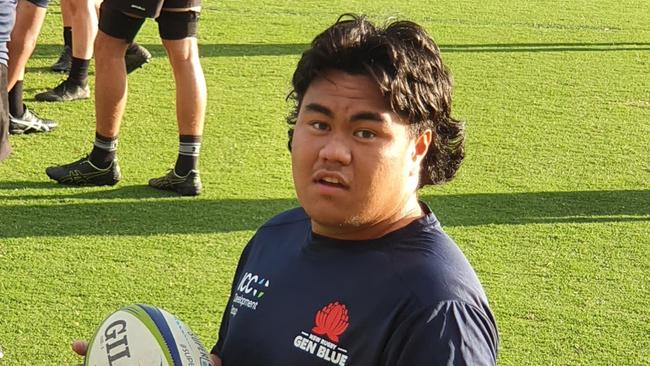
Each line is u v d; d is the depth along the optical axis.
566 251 6.04
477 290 2.16
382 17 2.38
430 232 2.24
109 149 6.54
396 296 2.15
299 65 2.18
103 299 5.15
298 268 2.33
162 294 5.24
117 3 6.17
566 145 8.05
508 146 7.94
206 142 7.61
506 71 10.23
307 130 2.15
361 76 2.10
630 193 7.06
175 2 6.21
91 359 2.43
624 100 9.45
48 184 6.60
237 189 6.74
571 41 11.75
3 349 4.62
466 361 2.05
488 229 6.29
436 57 2.20
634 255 6.04
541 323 5.15
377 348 2.14
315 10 12.47
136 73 9.22
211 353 2.56
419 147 2.22
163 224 6.10
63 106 8.15
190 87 6.37
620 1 14.26
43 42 10.02
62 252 5.64
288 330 2.27
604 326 5.16
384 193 2.14
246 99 8.73
